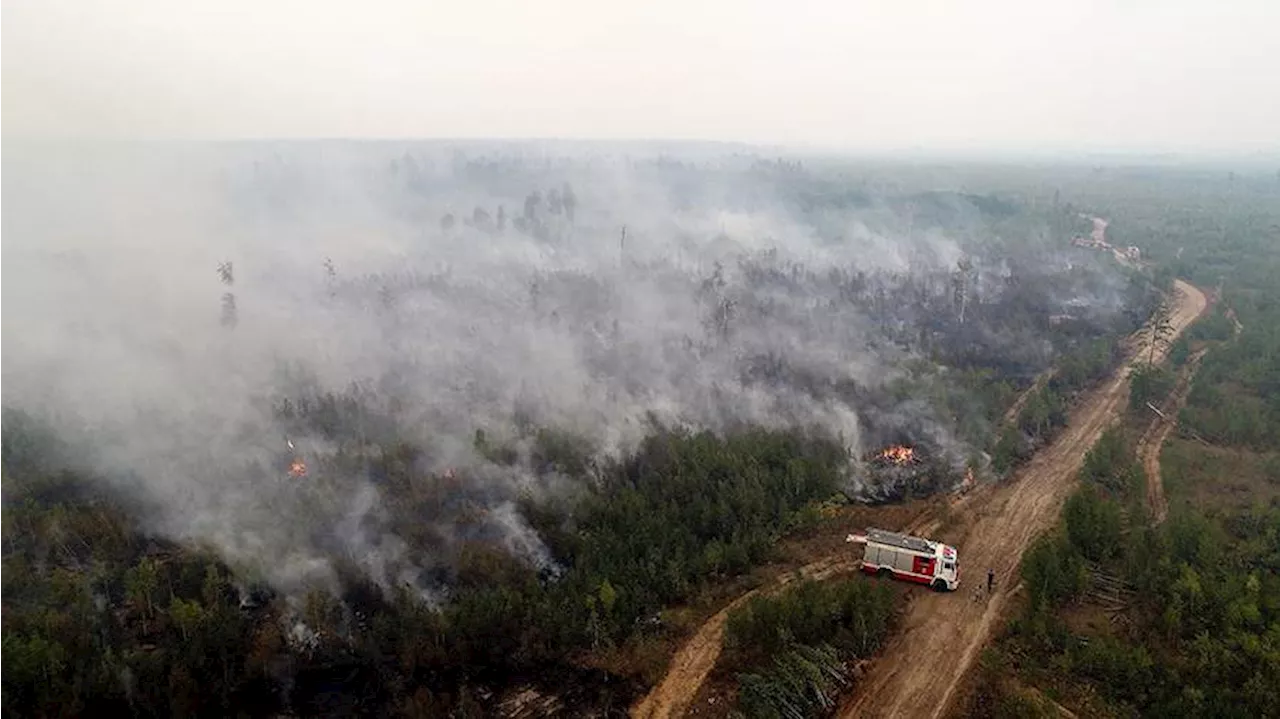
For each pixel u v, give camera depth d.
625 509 69.38
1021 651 52.69
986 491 79.19
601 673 53.91
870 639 54.00
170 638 55.69
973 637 55.44
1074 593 56.78
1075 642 51.75
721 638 56.25
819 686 49.31
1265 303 137.88
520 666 55.03
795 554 66.31
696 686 52.09
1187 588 52.84
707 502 69.62
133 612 58.50
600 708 51.03
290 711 52.69
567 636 55.88
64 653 50.75
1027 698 47.78
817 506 73.00
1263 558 60.34
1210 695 45.66
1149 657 48.59
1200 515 65.44
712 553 63.03
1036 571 57.25
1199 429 90.81
